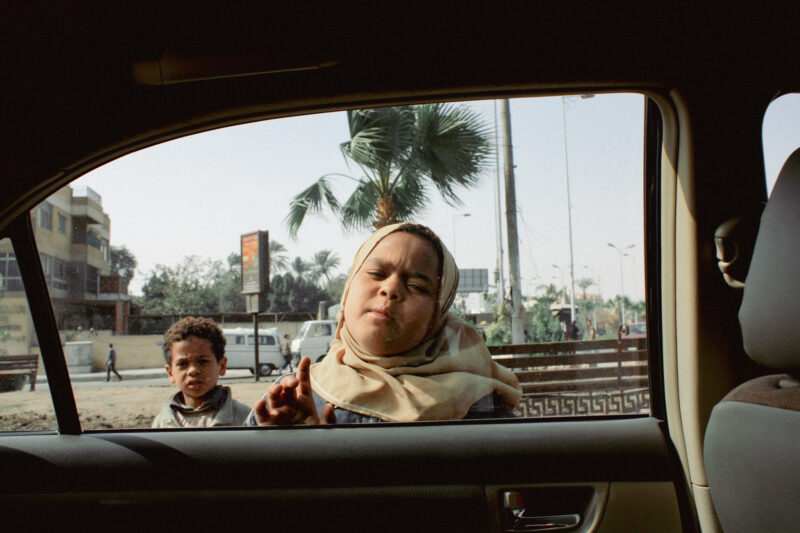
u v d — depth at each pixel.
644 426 1.62
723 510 1.25
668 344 1.63
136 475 1.52
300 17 1.55
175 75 1.56
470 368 1.66
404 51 1.58
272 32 1.56
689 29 1.54
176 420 1.62
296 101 1.64
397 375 1.65
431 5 1.52
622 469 1.54
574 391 1.67
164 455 1.53
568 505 1.54
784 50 1.56
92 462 1.53
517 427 1.61
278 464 1.52
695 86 1.58
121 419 1.62
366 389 1.64
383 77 1.60
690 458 1.54
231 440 1.57
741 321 1.16
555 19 1.53
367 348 1.66
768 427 1.08
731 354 1.56
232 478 1.51
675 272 1.63
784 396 1.09
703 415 1.54
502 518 1.50
